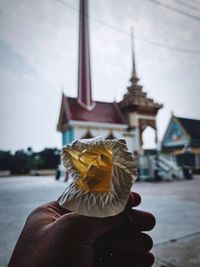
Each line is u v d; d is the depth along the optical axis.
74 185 0.48
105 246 0.58
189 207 6.69
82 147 0.50
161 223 4.88
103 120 21.33
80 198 0.45
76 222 0.53
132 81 22.48
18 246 0.59
